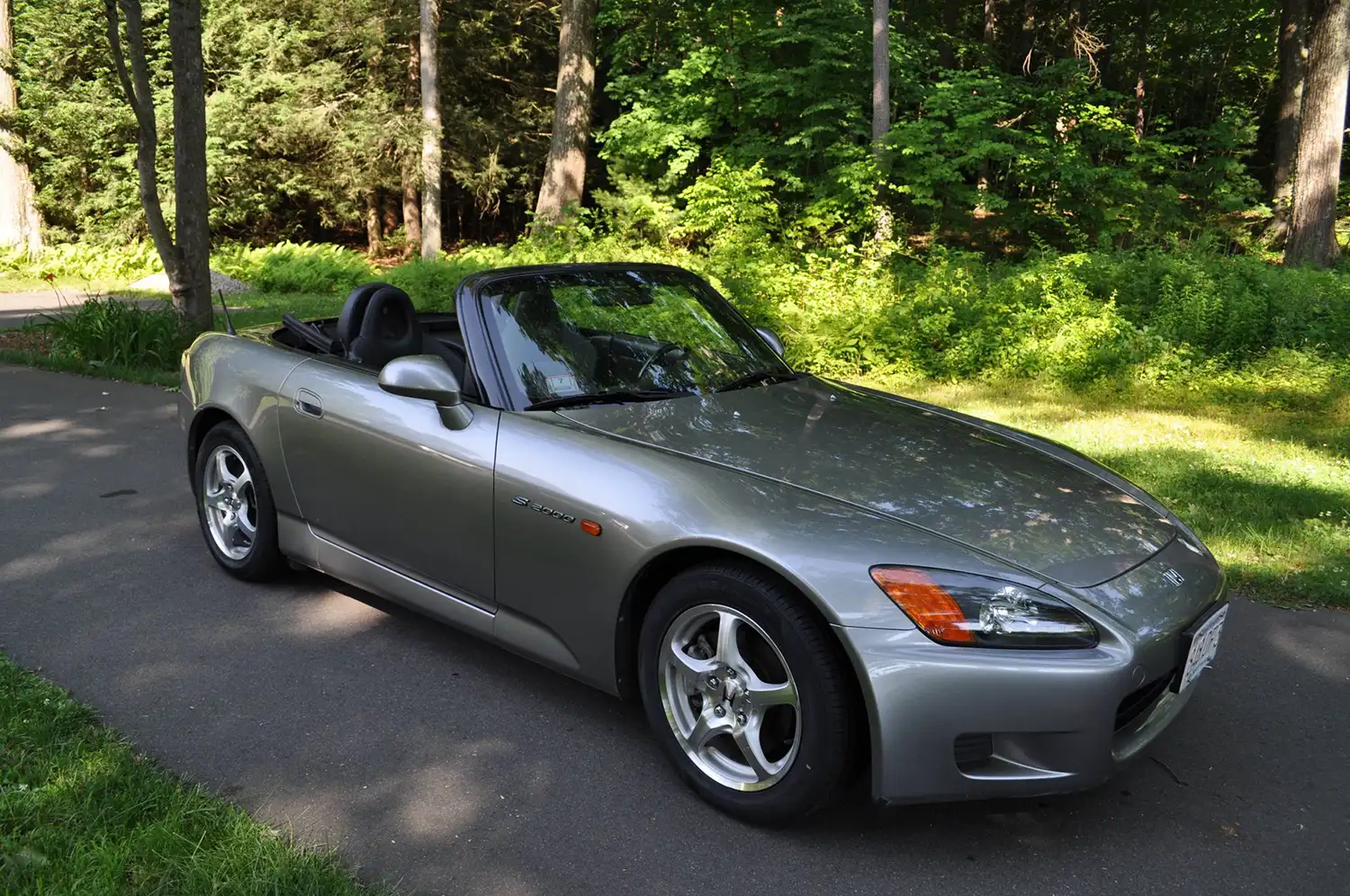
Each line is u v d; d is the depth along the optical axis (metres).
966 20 28.64
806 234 15.91
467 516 3.22
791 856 2.52
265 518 4.12
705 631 2.78
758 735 2.62
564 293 3.71
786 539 2.52
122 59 9.44
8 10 24.62
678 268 4.26
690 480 2.78
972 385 9.26
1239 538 4.87
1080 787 2.41
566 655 3.05
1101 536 2.78
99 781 2.65
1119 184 17.92
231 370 4.23
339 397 3.70
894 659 2.35
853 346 9.92
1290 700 3.42
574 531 2.90
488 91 30.86
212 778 2.80
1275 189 23.31
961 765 2.41
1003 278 11.89
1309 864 2.52
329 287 20.84
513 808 2.71
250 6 27.14
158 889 2.22
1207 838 2.62
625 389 3.43
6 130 24.67
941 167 16.33
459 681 3.46
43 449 6.64
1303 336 9.86
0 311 15.80
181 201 9.94
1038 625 2.38
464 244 32.75
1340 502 5.39
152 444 6.79
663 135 20.11
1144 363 9.16
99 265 23.34
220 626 3.88
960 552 2.53
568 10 22.28
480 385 3.33
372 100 27.78
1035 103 19.58
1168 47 29.78
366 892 2.29
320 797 2.73
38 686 3.24
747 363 3.83
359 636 3.81
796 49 19.31
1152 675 2.48
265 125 26.94
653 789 2.81
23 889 2.20
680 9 21.31
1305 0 22.64
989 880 2.44
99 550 4.73
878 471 2.91
